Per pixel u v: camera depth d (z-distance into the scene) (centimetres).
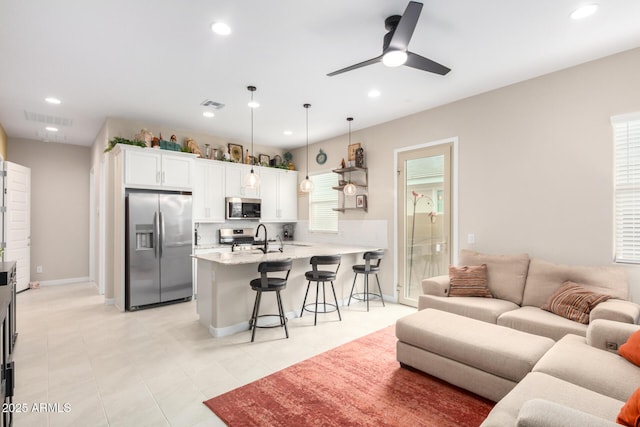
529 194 363
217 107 449
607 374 172
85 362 293
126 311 452
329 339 347
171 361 295
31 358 301
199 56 311
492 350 219
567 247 337
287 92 399
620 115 304
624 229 310
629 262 300
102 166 547
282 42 288
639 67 297
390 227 508
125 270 460
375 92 400
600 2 234
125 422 209
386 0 232
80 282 657
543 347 221
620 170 312
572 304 275
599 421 109
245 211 614
